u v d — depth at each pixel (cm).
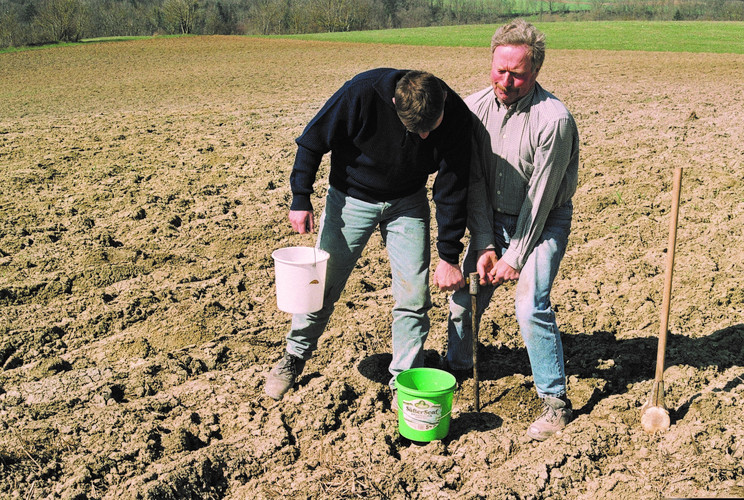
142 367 426
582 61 2356
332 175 365
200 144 1030
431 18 7938
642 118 1153
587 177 816
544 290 349
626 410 380
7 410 381
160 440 356
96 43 4131
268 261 605
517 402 396
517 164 344
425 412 342
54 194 784
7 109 1541
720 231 625
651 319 482
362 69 2361
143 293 531
